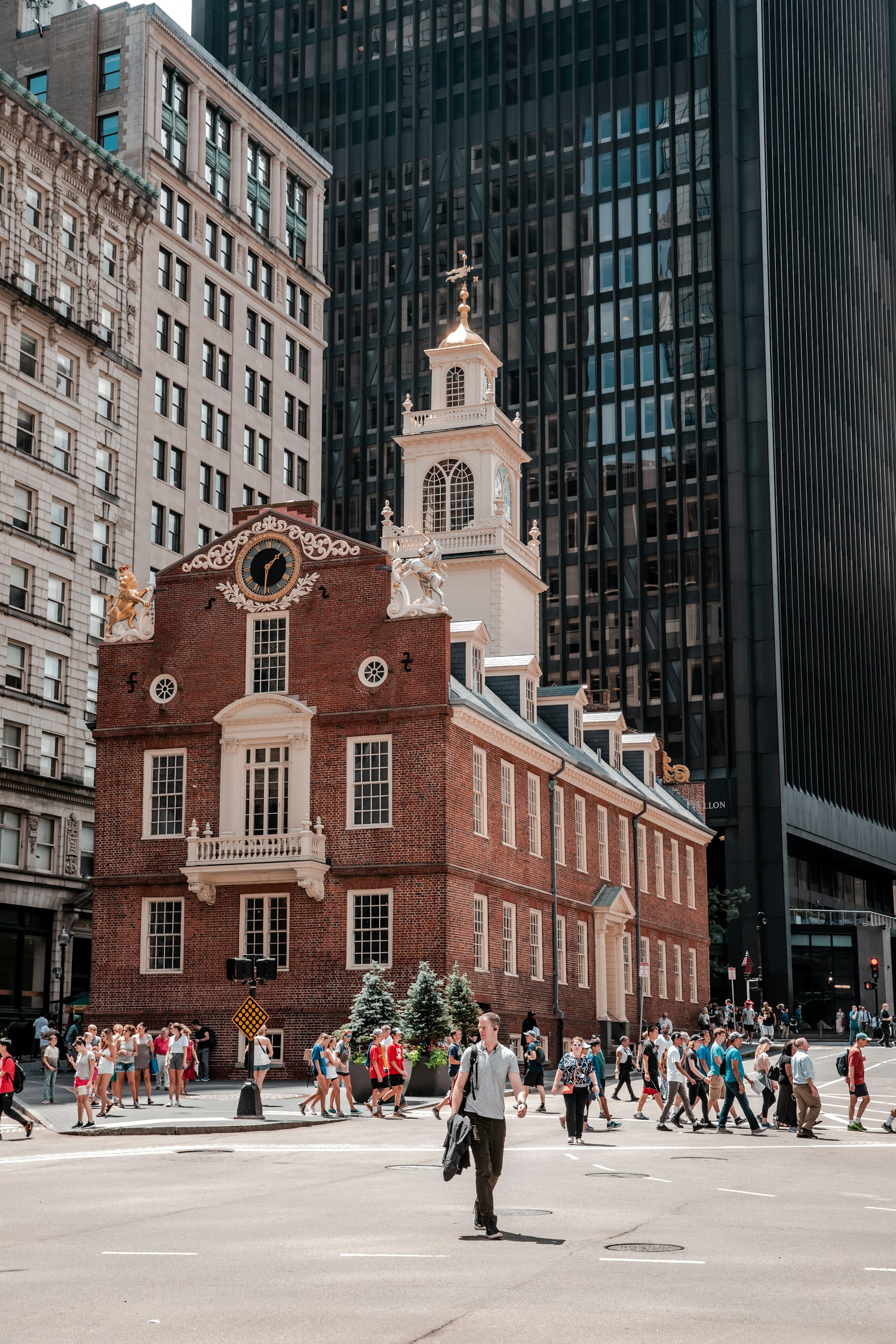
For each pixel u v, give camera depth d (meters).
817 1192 22.72
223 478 89.38
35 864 71.19
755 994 106.12
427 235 131.12
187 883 51.84
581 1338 11.56
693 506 117.12
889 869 139.88
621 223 124.25
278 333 96.31
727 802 110.75
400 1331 11.84
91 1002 52.56
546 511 121.44
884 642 150.88
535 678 63.56
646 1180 23.81
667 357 120.31
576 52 128.62
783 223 127.31
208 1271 14.78
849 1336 11.84
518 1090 17.19
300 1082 49.06
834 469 136.88
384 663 50.97
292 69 138.62
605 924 64.06
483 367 70.62
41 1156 28.95
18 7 89.06
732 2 123.56
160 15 85.19
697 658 114.25
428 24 134.75
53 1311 12.80
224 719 52.06
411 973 48.88
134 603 55.12
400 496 127.56
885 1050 77.44
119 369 79.31
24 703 70.88
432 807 49.56
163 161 84.81
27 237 72.75
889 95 178.00
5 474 70.31
